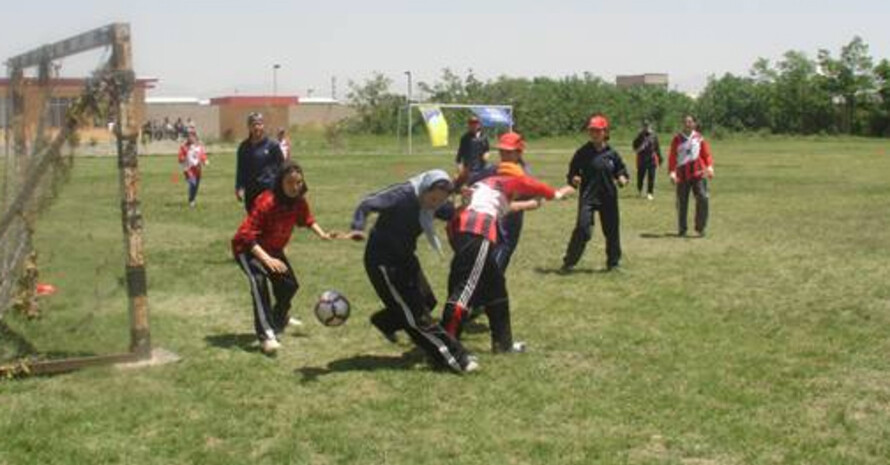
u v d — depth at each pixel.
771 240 16.27
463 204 8.79
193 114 88.19
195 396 7.55
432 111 53.28
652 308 10.70
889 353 8.73
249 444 6.51
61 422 6.92
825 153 49.41
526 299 11.23
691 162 16.59
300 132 75.69
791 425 6.81
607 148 13.01
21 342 8.83
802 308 10.64
